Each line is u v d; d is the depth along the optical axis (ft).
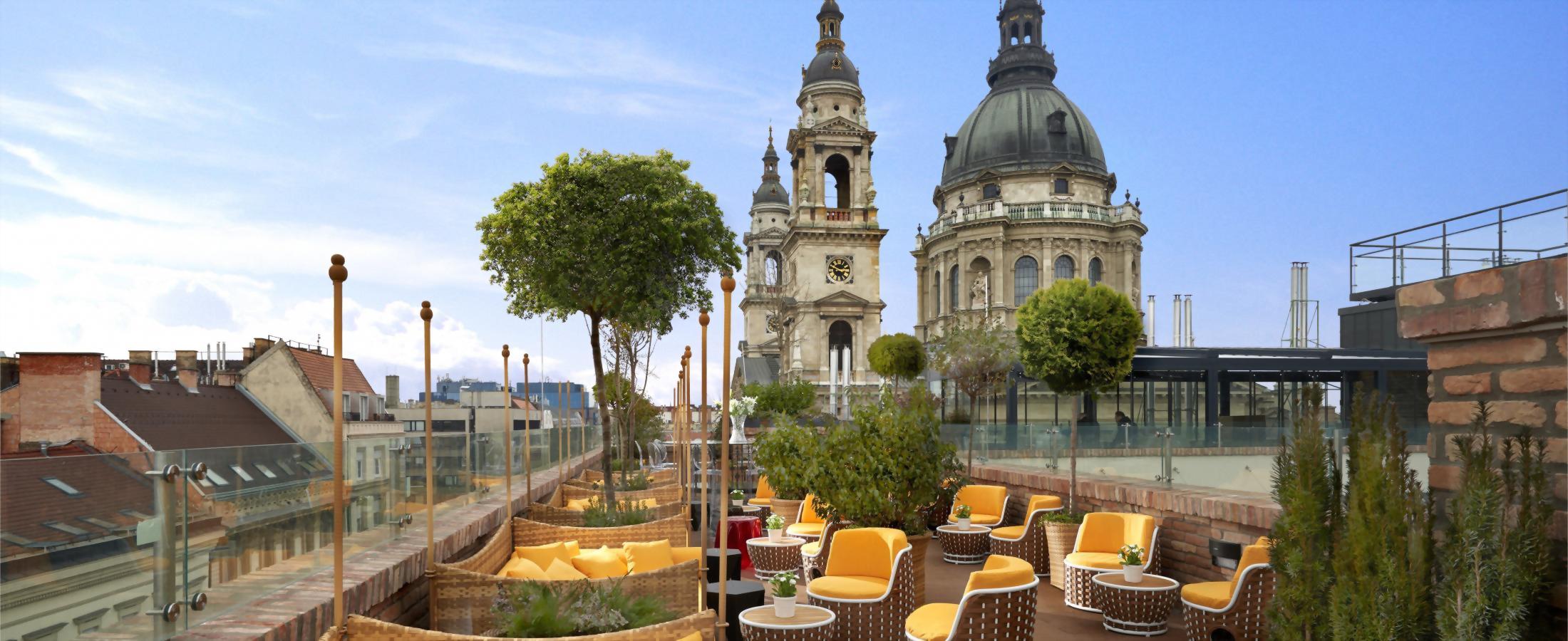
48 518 15.17
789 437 44.04
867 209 274.57
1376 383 127.54
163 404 127.44
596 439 107.45
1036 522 44.55
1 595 14.23
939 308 291.17
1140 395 142.61
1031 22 300.40
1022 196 277.03
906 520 39.65
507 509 39.09
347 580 22.35
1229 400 140.36
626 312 51.55
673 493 56.18
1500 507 13.69
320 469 24.82
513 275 51.39
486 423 221.87
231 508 20.20
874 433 41.16
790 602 28.14
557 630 22.02
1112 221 273.75
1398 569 14.98
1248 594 28.45
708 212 53.01
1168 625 34.86
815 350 267.39
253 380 150.00
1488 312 14.47
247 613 19.58
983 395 124.98
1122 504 44.14
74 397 105.91
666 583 25.66
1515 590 13.24
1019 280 272.10
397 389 215.31
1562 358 13.46
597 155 50.01
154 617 17.42
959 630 25.39
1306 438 17.71
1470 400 15.17
